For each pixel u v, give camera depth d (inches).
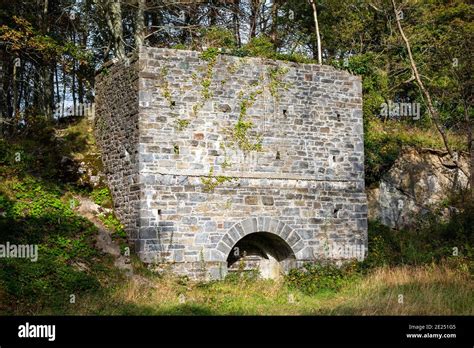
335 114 922.7
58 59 1054.4
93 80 1253.1
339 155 917.8
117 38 1114.1
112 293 729.6
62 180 899.4
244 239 906.7
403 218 1126.4
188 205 817.5
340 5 1371.8
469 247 922.7
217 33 1123.3
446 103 1266.0
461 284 772.0
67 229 801.6
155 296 732.7
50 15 1247.5
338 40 1369.3
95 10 1266.0
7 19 1035.9
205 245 819.4
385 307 690.2
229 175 844.0
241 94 865.5
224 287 798.5
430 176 1166.3
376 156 1126.4
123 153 861.8
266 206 860.0
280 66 894.4
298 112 897.5
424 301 705.6
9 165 866.8
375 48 1365.7
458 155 1187.3
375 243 961.5
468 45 1172.5
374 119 1197.7
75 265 762.8
